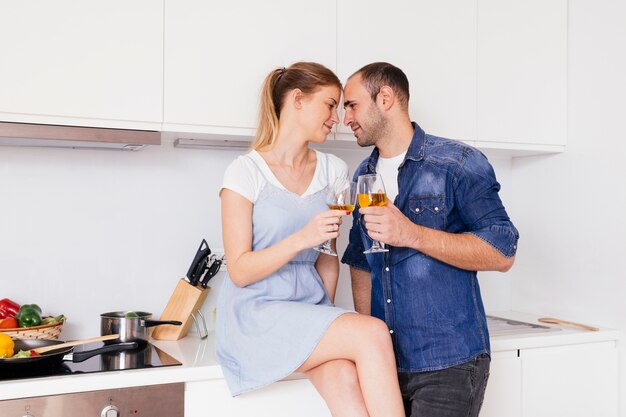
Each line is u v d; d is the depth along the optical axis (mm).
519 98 2439
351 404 1414
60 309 2139
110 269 2205
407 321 1630
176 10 1954
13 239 2088
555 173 2609
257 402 1765
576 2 2506
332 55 2131
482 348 1597
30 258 2105
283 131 1739
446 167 1633
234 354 1648
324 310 1518
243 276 1590
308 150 1813
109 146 2070
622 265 2314
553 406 2236
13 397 1561
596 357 2297
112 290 2205
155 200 2268
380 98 1702
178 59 1956
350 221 2496
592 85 2434
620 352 2332
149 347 2004
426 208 1646
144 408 1678
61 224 2145
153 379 1683
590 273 2445
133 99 1906
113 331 1998
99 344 2086
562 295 2572
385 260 1669
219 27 2000
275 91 1777
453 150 1648
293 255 1525
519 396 2182
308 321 1504
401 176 1691
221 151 2357
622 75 2314
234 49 2016
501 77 2400
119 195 2219
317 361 1492
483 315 1641
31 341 1868
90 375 1638
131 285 2230
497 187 1633
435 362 1586
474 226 1618
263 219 1659
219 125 2006
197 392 1727
